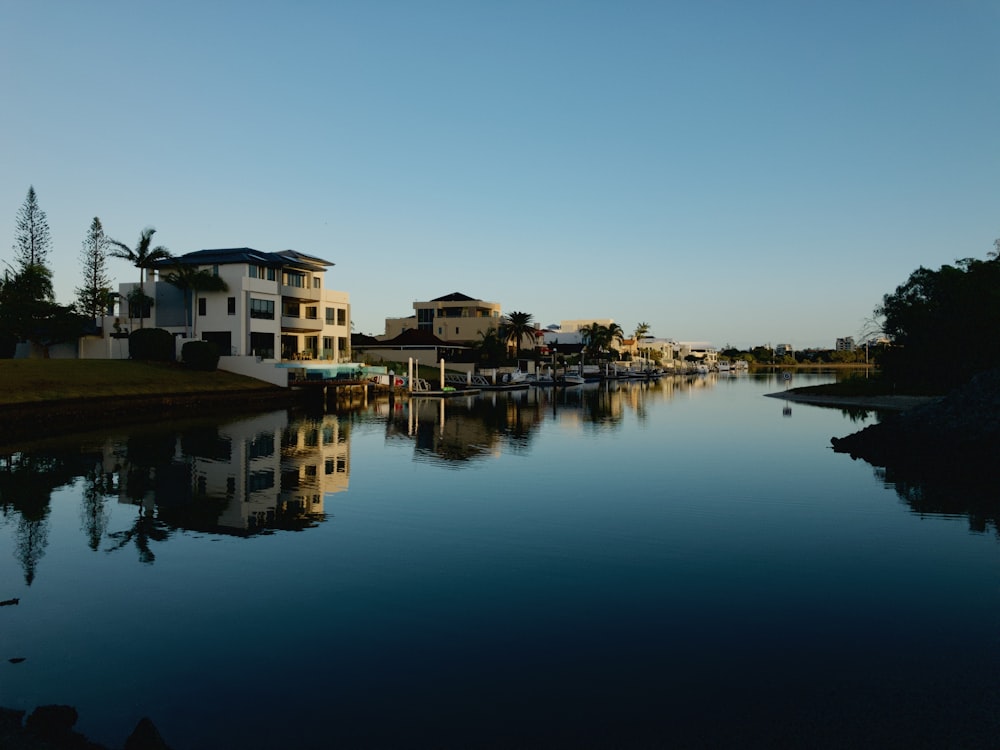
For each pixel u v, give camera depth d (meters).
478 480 27.45
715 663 10.88
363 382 78.62
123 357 71.94
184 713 9.34
